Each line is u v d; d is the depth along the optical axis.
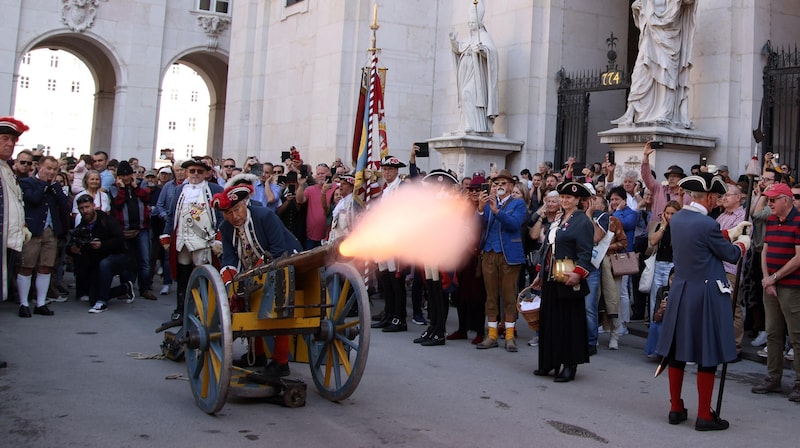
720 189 5.75
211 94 32.00
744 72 12.02
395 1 17.17
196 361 5.69
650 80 12.23
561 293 6.83
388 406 5.86
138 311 9.93
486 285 8.38
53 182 9.52
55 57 51.69
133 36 27.80
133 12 27.78
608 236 8.05
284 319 5.77
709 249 5.61
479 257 8.62
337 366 5.91
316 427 5.25
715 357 5.46
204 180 9.05
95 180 10.30
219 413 5.48
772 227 6.62
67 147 52.38
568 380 6.89
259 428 5.18
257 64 21.84
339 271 5.82
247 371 6.05
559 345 6.85
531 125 15.09
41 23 26.23
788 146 12.12
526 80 15.10
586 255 6.77
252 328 5.66
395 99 17.09
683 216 5.75
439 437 5.13
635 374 7.31
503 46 15.64
